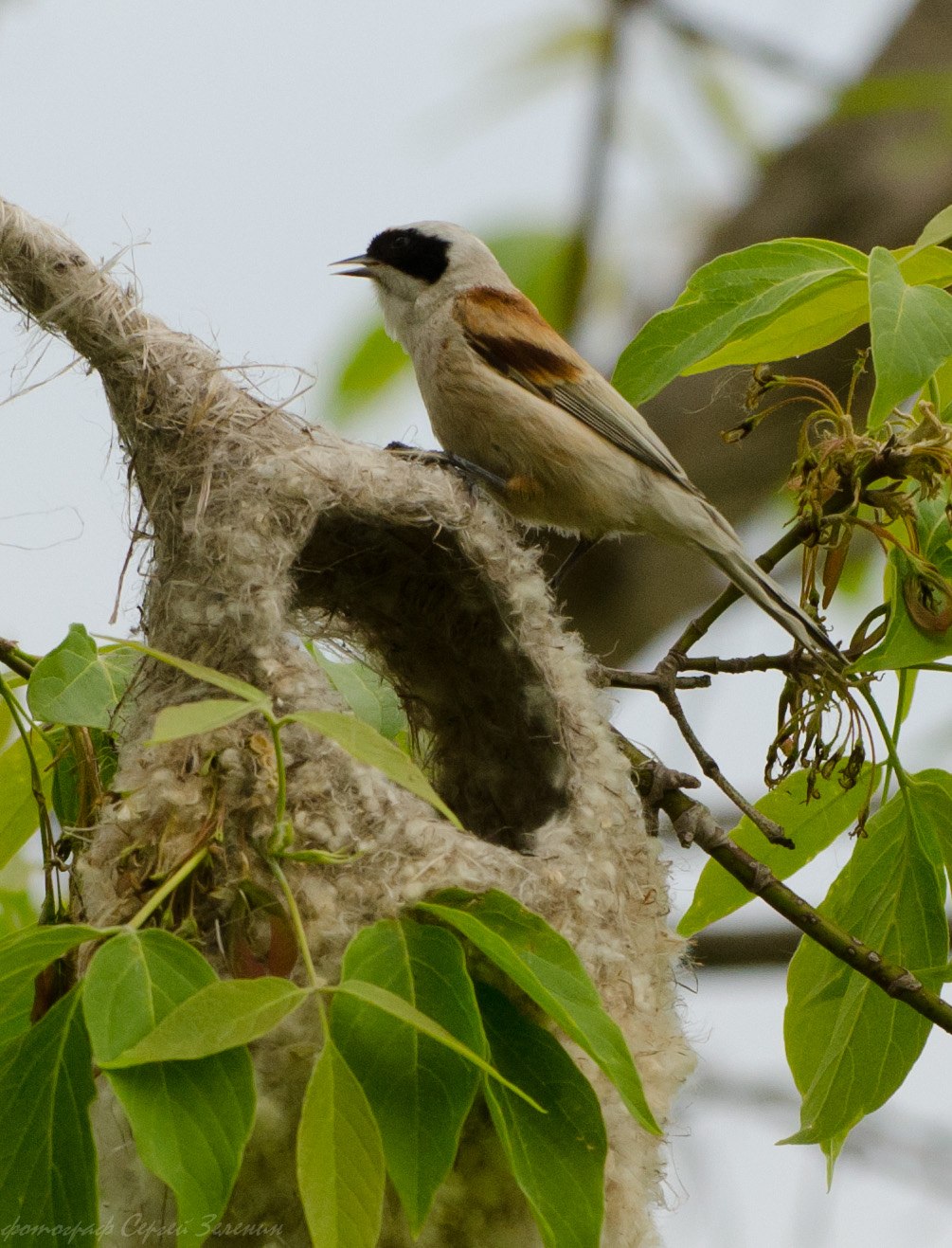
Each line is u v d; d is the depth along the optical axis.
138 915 5.83
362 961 5.60
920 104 13.10
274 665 7.43
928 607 7.66
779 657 8.91
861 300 8.62
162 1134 5.00
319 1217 5.00
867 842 8.41
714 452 13.48
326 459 8.30
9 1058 5.36
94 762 7.51
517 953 5.75
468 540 8.68
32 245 8.15
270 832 6.93
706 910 9.00
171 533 7.96
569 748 8.55
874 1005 8.08
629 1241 7.41
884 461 8.31
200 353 8.27
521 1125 5.73
